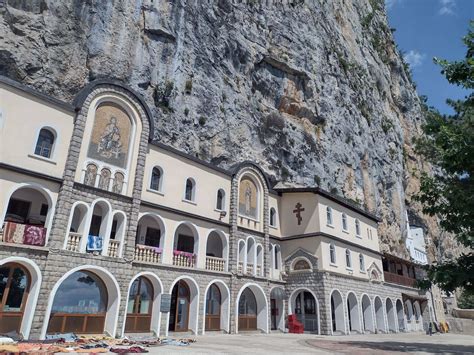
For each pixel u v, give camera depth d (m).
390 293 42.38
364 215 42.59
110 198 22.31
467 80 19.30
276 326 33.03
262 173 34.59
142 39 34.50
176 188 26.73
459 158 18.38
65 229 19.88
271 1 51.84
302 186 44.62
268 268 32.41
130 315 22.47
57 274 18.98
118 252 22.08
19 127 19.31
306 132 47.66
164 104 34.44
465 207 18.80
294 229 35.28
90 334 20.33
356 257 38.31
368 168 58.56
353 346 21.52
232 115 40.09
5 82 19.08
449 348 22.42
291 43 50.84
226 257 29.22
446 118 22.78
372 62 76.88
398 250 59.44
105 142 22.92
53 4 29.08
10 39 26.61
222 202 30.47
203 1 41.53
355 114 59.72
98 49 30.94
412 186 74.69
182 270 25.44
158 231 27.28
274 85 47.09
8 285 17.89
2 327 17.28
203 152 36.19
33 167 19.47
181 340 19.91
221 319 27.95
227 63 41.84
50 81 28.17
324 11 64.06
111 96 23.61
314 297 32.06
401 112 85.62
